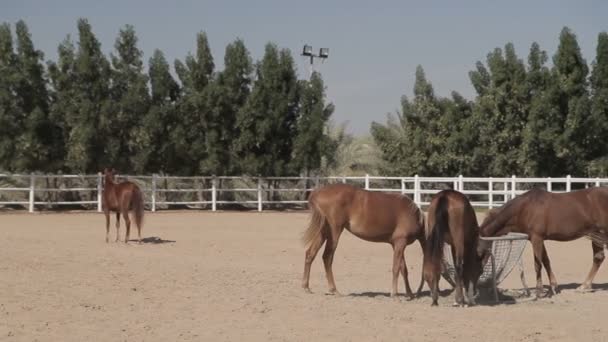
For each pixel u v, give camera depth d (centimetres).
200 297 1149
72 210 3186
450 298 1185
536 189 1262
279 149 3466
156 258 1617
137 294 1166
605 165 3350
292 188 3466
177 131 3288
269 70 3416
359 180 3600
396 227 1166
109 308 1055
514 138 3469
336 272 1501
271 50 3447
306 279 1212
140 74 3266
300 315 1020
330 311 1049
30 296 1129
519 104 3453
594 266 1286
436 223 1088
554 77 3412
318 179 3462
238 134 3397
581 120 3325
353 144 4825
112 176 1931
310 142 3412
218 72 3419
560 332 937
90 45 3206
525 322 995
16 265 1447
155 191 3203
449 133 3616
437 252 1091
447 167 3588
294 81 3478
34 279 1287
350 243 2034
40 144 3103
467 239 1105
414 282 1395
